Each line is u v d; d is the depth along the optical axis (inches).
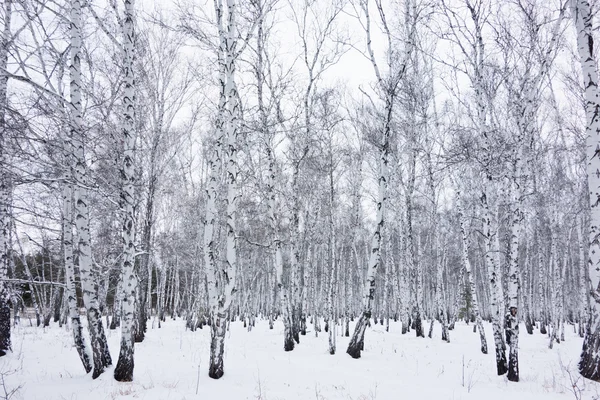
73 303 376.2
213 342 368.8
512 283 399.9
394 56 627.8
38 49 306.0
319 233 951.0
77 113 343.6
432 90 834.2
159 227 1027.3
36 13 305.7
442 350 614.9
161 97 716.7
